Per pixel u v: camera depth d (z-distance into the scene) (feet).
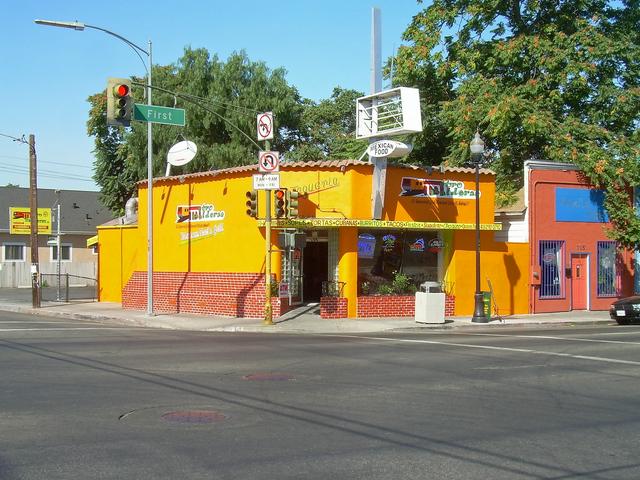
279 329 67.46
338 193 75.05
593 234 92.07
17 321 75.66
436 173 79.87
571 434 25.26
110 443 23.03
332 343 54.08
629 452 22.94
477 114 95.25
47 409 28.14
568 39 95.09
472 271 82.48
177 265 87.10
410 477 19.85
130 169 148.56
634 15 103.40
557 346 52.37
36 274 96.53
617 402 31.22
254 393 32.09
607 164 88.12
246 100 141.90
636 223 90.07
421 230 80.33
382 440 23.94
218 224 81.76
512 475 20.24
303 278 83.61
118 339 55.31
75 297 124.47
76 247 179.01
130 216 107.65
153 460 21.09
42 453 21.77
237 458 21.45
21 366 39.34
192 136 141.08
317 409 28.81
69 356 43.83
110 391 32.04
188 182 86.02
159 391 32.17
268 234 69.21
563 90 97.81
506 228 90.84
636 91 94.58
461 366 41.47
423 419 27.30
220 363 41.52
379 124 77.61
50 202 183.21
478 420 27.27
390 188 77.10
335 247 77.71
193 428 25.21
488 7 101.91
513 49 96.58
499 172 104.99
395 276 79.36
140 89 140.67
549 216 89.15
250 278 77.36
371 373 38.42
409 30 110.01
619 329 71.41
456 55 105.60
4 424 25.58
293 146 160.45
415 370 39.70
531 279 87.10
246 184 78.28
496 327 73.82
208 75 143.02
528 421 27.25
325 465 20.86
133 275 93.86
